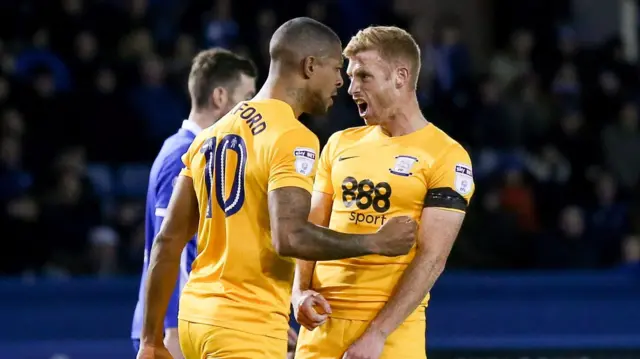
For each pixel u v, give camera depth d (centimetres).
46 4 3819
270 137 1241
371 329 1302
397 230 1234
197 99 1641
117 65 3638
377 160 1365
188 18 3931
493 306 2856
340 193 1375
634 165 3778
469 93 3809
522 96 3812
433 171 1344
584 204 3616
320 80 1290
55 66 3625
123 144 3484
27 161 3369
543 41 4203
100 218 3167
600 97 4012
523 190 3422
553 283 2875
